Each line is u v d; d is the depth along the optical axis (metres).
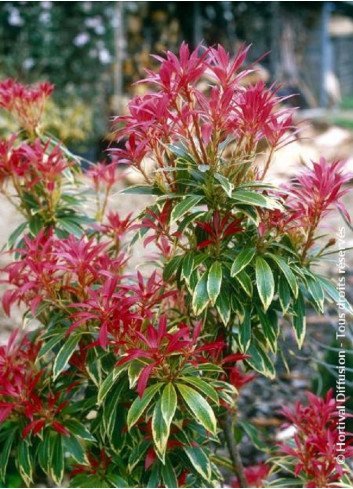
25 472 1.97
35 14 8.39
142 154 1.83
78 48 8.58
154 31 10.19
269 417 3.25
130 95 9.28
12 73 8.34
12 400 2.04
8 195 2.29
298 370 3.59
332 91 15.01
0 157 2.18
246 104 1.71
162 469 1.90
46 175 2.21
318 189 1.85
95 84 8.66
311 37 14.68
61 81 8.49
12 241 2.27
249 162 1.80
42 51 8.43
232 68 1.71
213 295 1.74
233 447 2.20
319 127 9.54
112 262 1.95
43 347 1.90
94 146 8.39
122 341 1.73
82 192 2.43
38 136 2.39
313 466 2.01
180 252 2.34
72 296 2.08
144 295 1.80
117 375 1.71
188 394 1.67
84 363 2.01
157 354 1.67
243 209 1.79
